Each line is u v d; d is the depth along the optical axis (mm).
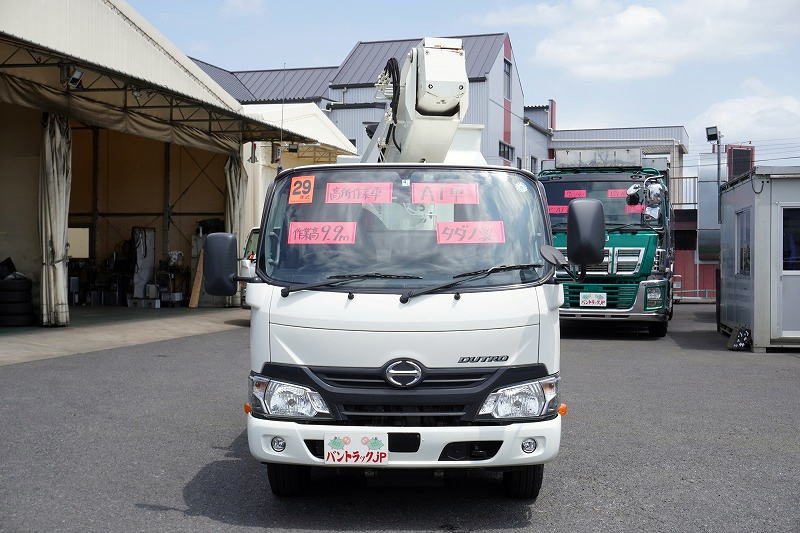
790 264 13523
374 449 4703
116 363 11688
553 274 5125
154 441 7035
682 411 8430
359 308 4820
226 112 18469
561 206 15828
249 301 5090
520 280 5043
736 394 9445
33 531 4727
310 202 5355
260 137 22781
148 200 24562
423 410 4773
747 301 14273
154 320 18656
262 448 4828
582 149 16000
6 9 14812
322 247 5184
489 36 39375
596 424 7805
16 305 16422
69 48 16703
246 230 24141
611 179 15680
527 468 5293
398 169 5441
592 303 15492
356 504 5426
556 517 5141
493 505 5410
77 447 6766
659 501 5457
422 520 5090
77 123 24953
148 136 19406
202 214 24203
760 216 13586
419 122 8117
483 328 4816
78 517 5008
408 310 4805
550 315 4996
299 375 4824
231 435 7289
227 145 22484
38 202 16906
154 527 4859
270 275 5113
